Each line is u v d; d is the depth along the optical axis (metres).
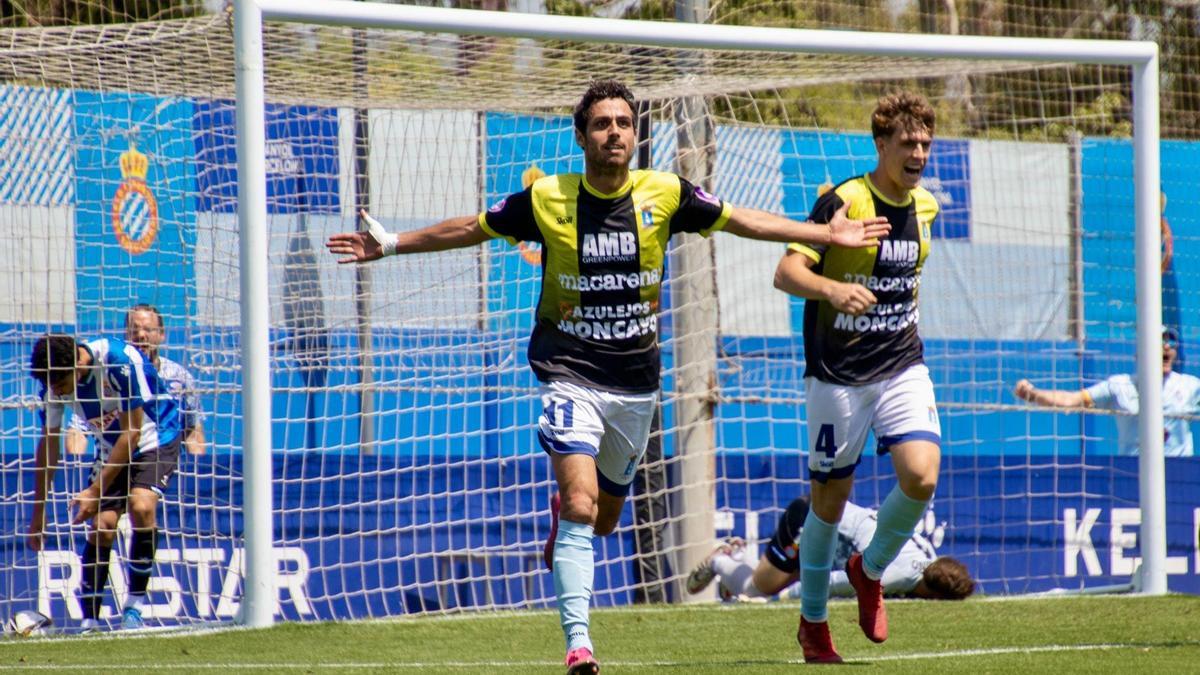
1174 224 36.03
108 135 29.36
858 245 16.84
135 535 25.98
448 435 30.56
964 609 24.98
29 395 28.92
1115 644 20.36
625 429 16.89
